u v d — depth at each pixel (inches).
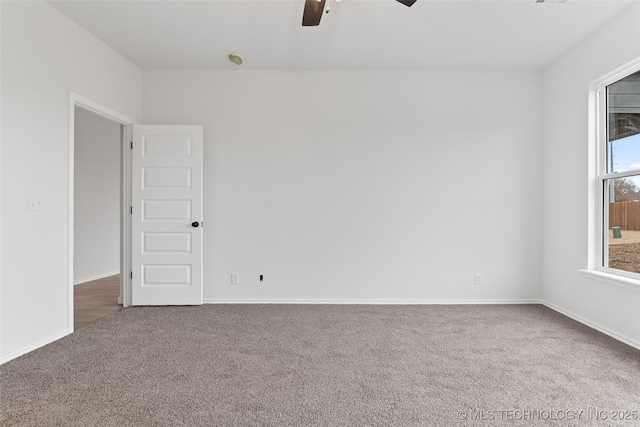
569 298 136.4
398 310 144.4
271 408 72.5
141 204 148.9
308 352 101.0
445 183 155.0
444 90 155.2
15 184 98.0
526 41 129.2
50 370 89.4
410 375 86.9
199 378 85.2
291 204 156.3
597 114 125.5
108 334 115.6
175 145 148.9
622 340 109.5
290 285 156.6
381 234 155.6
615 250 119.4
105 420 68.2
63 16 113.7
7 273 95.9
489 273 155.4
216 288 156.9
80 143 207.2
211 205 156.3
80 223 206.8
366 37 127.6
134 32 125.3
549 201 149.1
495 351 101.7
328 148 155.6
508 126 155.0
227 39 130.3
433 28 121.0
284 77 156.2
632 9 106.5
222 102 156.3
